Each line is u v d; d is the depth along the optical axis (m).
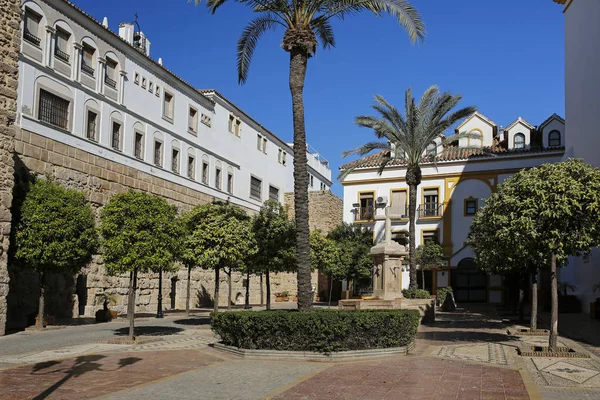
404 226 43.41
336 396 8.38
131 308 16.08
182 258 21.23
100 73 27.23
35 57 22.98
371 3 15.60
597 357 12.99
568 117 33.97
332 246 31.45
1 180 17.52
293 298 50.38
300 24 15.16
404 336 13.31
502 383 9.49
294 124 14.79
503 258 17.62
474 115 44.09
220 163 40.88
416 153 29.59
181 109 35.50
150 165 31.64
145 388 8.99
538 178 14.11
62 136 24.36
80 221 20.42
